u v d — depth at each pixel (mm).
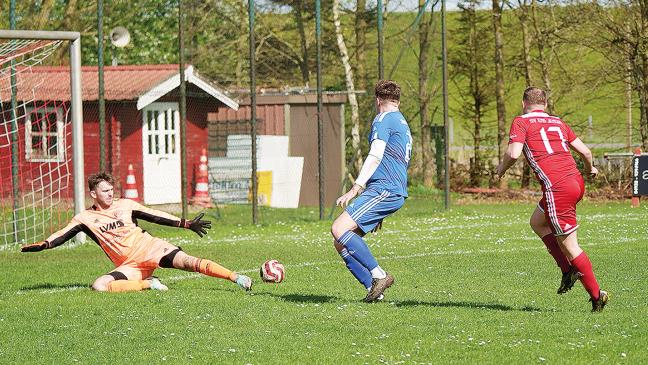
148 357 14906
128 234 22859
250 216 46531
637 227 38062
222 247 33375
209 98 54219
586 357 14227
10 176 48250
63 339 16547
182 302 20359
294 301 20469
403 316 18125
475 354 14594
